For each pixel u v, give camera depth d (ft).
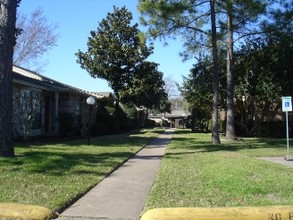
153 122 254.68
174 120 255.91
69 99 94.68
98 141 75.66
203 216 22.07
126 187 32.04
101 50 124.06
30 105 67.97
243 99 110.11
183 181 34.12
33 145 60.08
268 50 97.09
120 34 124.77
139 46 123.24
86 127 85.25
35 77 87.76
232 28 80.69
